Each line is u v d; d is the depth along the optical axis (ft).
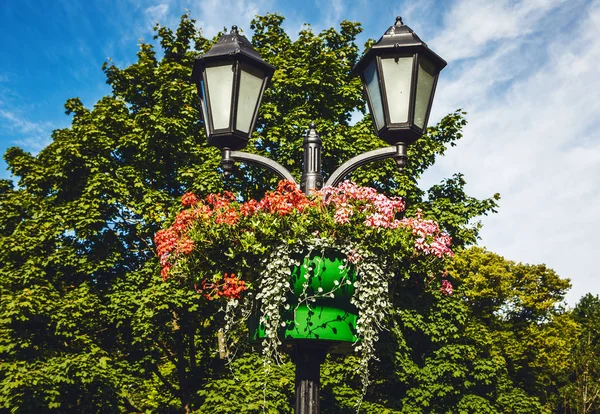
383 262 10.56
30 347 36.50
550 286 98.27
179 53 46.96
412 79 9.89
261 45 49.88
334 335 9.73
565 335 100.53
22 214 43.29
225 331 10.84
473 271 94.22
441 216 41.81
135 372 38.42
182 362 40.52
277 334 9.66
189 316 37.91
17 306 34.53
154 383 44.96
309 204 10.16
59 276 39.17
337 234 10.23
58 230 39.09
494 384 48.19
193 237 10.59
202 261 10.77
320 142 10.97
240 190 41.24
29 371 33.09
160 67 44.04
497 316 96.22
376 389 44.21
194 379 41.27
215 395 33.94
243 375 35.19
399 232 10.83
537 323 100.42
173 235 11.09
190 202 11.55
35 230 39.40
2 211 42.63
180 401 41.22
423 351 45.19
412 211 41.55
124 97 45.60
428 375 41.65
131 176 40.24
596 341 93.50
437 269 11.63
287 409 33.40
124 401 41.93
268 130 42.57
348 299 9.98
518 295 97.30
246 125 10.36
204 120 10.66
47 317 36.29
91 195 39.22
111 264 38.55
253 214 10.62
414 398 42.27
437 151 45.27
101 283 40.14
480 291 91.35
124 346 40.37
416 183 44.70
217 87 10.35
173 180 43.57
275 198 10.30
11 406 32.48
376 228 10.44
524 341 90.02
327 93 45.37
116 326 37.09
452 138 47.78
